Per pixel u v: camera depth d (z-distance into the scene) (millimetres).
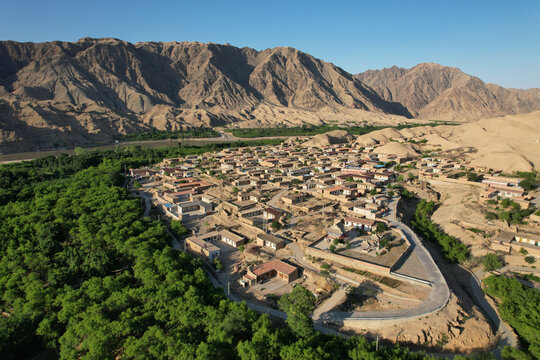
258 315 98688
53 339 94250
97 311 95125
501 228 163750
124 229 151500
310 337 88938
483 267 138750
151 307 99812
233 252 153500
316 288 123188
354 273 129000
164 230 159375
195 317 94312
